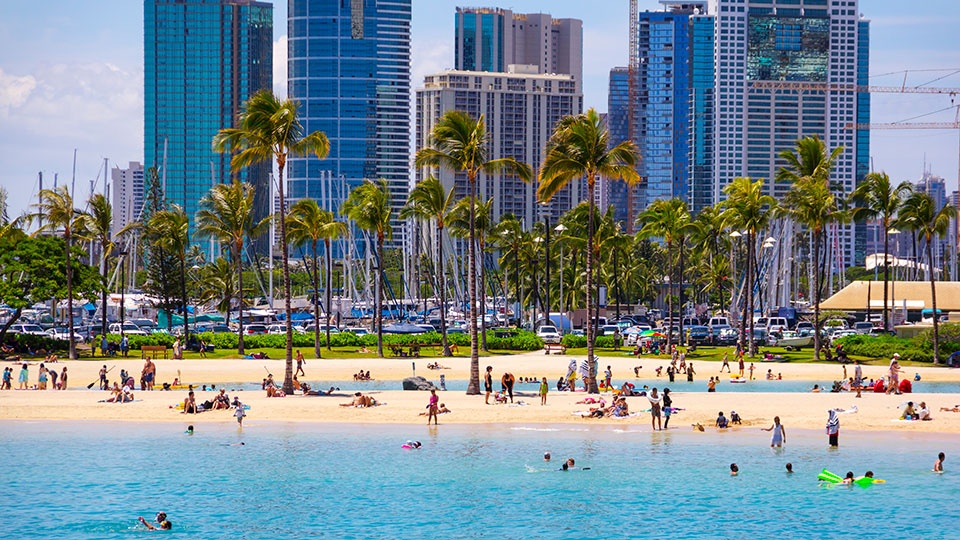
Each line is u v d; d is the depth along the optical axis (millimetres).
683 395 78750
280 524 44219
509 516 45344
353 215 115750
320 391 80438
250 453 58531
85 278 113250
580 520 44656
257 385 89625
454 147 76625
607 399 75750
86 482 51656
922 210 109312
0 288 106562
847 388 81688
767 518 44750
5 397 78250
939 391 85562
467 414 69938
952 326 113188
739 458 56406
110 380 91312
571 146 75500
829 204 111750
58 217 109625
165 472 53812
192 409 71188
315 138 76500
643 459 56344
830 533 42469
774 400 75375
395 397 78000
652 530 43156
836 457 56375
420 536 42406
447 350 115062
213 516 45469
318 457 57375
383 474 53125
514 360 109625
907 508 46188
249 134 75500
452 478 52250
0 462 56250
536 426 66438
